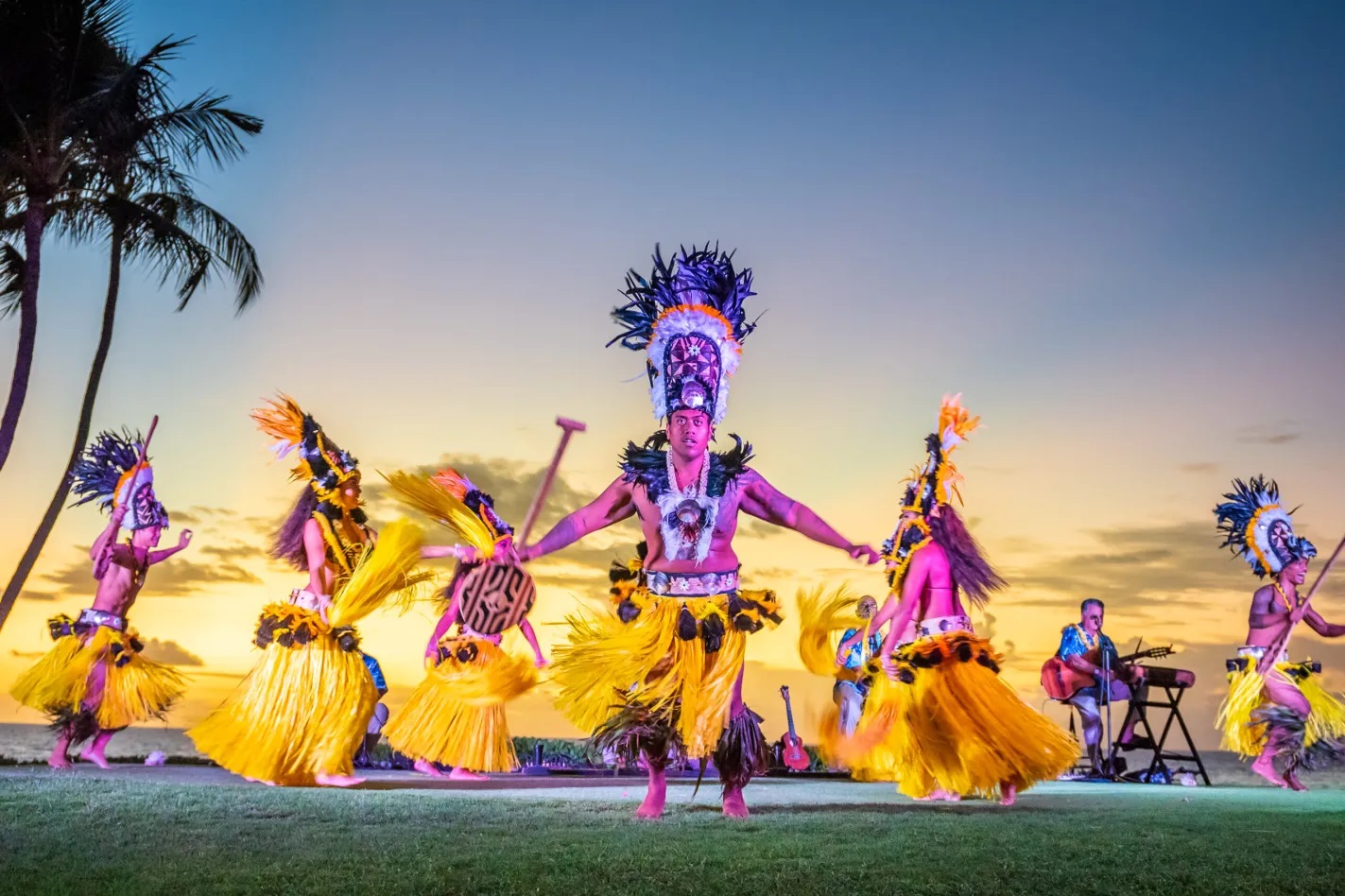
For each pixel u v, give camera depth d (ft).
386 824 12.98
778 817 14.76
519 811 14.71
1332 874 10.69
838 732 19.39
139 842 11.35
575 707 15.35
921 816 15.16
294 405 21.11
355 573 20.27
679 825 13.44
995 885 10.00
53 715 21.91
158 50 37.60
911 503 19.38
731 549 15.46
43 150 37.58
